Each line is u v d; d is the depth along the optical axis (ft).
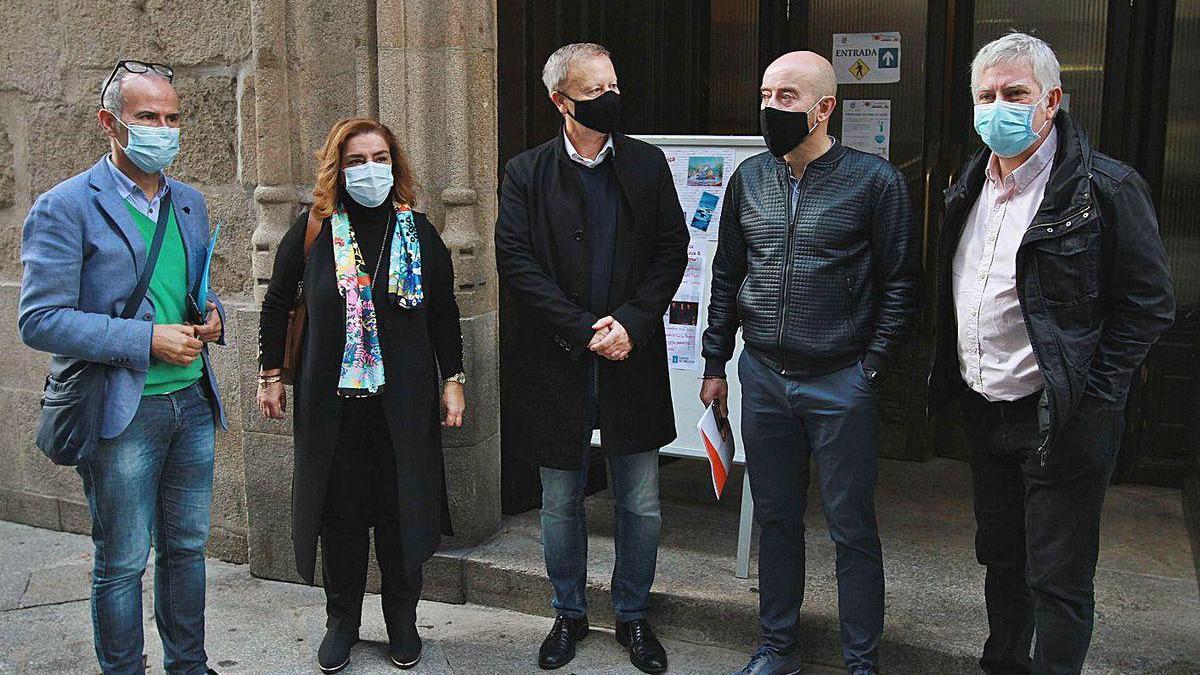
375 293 10.62
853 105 16.60
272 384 11.01
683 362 13.03
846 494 9.99
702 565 12.73
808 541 13.50
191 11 13.48
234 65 13.34
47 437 9.37
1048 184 8.35
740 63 16.90
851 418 9.89
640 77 15.49
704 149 12.76
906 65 16.19
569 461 10.94
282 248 10.89
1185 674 10.07
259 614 12.76
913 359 16.63
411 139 12.63
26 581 13.88
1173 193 14.66
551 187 10.80
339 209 10.73
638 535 11.25
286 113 12.92
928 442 16.87
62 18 14.51
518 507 14.32
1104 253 8.29
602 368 10.87
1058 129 8.55
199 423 10.16
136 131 9.21
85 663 11.63
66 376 9.37
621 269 10.71
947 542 13.42
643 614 11.50
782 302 10.03
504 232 10.85
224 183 13.66
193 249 10.03
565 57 10.47
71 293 9.20
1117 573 12.30
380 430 10.89
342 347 10.56
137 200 9.66
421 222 10.96
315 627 12.41
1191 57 14.35
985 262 8.86
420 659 11.58
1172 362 14.93
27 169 15.21
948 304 9.31
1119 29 14.58
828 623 11.16
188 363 9.56
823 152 9.94
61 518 15.81
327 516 11.06
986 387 8.95
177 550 10.23
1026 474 8.86
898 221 9.77
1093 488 8.59
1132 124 14.67
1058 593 8.76
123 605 9.73
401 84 12.52
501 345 13.96
